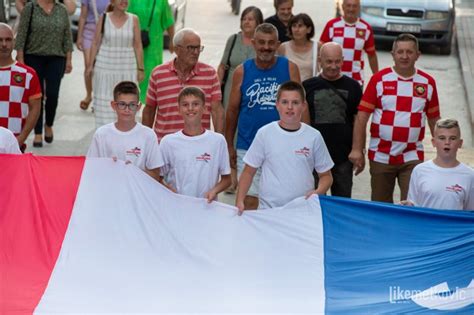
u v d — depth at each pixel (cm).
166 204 936
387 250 907
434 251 901
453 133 941
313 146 946
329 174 961
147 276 894
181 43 1089
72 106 1745
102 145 962
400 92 1095
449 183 947
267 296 881
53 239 917
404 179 1115
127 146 959
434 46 2509
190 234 927
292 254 916
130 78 1438
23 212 927
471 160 1498
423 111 1101
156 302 861
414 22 2402
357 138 1107
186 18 2780
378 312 851
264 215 931
